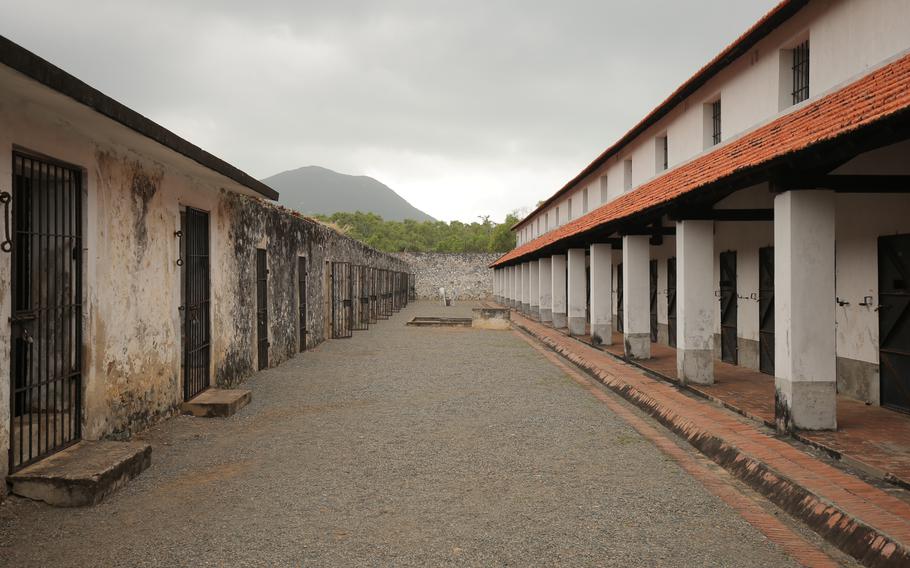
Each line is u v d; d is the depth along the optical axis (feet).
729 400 26.89
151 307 23.30
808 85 29.48
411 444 22.03
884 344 25.08
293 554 12.98
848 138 16.99
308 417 26.30
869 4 24.17
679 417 24.68
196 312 28.12
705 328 30.89
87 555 12.87
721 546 13.58
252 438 22.67
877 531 12.92
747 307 36.50
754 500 16.53
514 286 112.88
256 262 36.99
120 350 20.99
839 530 13.79
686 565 12.66
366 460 20.01
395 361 44.78
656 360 40.65
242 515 15.16
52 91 14.69
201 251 28.71
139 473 18.24
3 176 15.19
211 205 29.40
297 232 47.34
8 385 15.47
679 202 29.12
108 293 20.16
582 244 57.93
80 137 18.40
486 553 13.11
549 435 23.49
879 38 23.66
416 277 168.04
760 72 32.01
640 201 36.99
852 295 26.99
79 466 16.44
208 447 21.39
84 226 18.86
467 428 24.52
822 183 20.77
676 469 19.26
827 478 16.56
